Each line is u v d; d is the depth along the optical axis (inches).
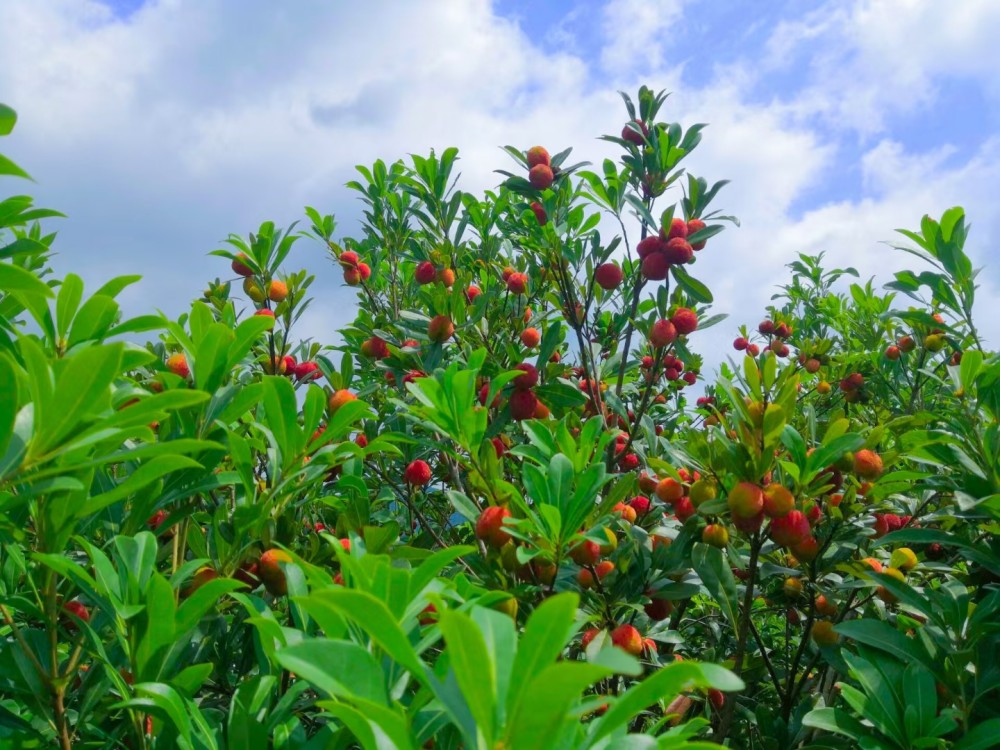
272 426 75.4
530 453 94.1
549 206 154.6
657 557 103.0
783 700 107.1
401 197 223.1
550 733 27.8
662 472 126.8
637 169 155.6
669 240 138.2
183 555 80.4
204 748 49.9
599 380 169.2
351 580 54.7
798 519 87.7
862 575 92.7
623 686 105.9
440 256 177.6
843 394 213.9
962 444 95.3
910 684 70.3
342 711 33.8
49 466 48.1
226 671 85.6
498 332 181.0
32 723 58.9
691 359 145.6
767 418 88.0
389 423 147.3
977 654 80.2
